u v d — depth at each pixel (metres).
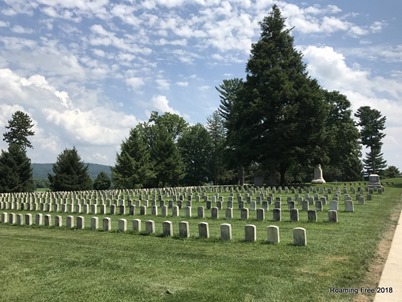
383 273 10.15
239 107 61.78
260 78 61.56
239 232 17.58
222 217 23.36
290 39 64.19
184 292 9.32
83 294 9.49
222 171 93.44
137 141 69.06
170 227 17.28
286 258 12.25
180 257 12.93
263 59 61.72
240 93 63.91
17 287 10.25
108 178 75.12
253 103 59.00
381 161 112.44
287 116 57.06
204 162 94.12
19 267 12.34
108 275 11.03
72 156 64.50
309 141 57.75
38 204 34.78
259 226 19.39
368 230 17.02
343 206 27.70
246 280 10.04
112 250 14.48
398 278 9.73
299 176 81.75
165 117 94.62
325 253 12.73
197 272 11.00
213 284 9.83
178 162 77.00
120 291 9.59
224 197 38.84
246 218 22.02
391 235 15.64
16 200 41.09
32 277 11.16
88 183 65.50
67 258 13.35
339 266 11.06
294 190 44.19
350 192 41.12
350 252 12.71
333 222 19.78
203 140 94.19
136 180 66.38
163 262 12.27
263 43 61.88
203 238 16.23
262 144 58.69
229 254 13.15
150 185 75.69
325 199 30.02
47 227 22.25
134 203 33.22
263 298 8.70
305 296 8.72
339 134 70.75
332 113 72.25
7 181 62.16
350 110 73.00
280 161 57.59
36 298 9.35
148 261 12.45
